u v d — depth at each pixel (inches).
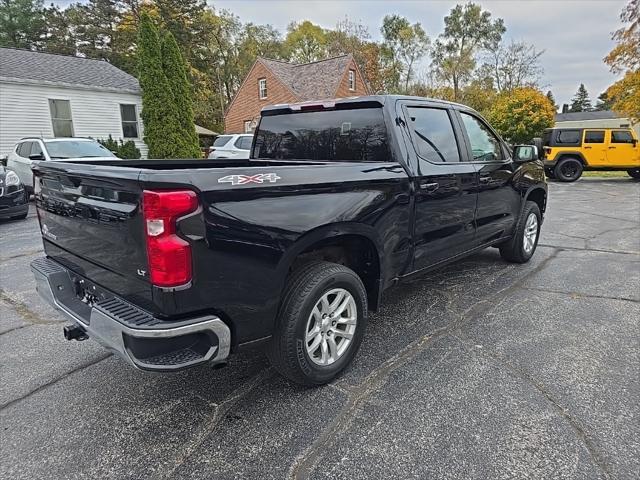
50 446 80.6
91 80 644.7
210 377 104.0
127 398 95.9
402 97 123.2
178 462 75.9
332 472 72.6
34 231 291.4
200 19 1300.4
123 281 78.2
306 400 93.4
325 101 129.0
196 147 697.6
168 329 69.6
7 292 167.8
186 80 680.4
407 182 114.1
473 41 1621.6
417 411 88.4
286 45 1772.9
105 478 72.7
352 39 1466.5
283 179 84.3
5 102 553.9
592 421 84.0
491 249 221.9
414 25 1646.2
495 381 98.7
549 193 474.6
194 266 71.1
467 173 137.7
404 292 158.4
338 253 112.6
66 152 388.5
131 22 1230.9
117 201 74.5
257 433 83.0
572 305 144.0
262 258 81.0
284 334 89.5
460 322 131.7
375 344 118.3
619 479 69.6
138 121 692.1
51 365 110.9
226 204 74.7
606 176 685.9
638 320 131.5
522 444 78.1
